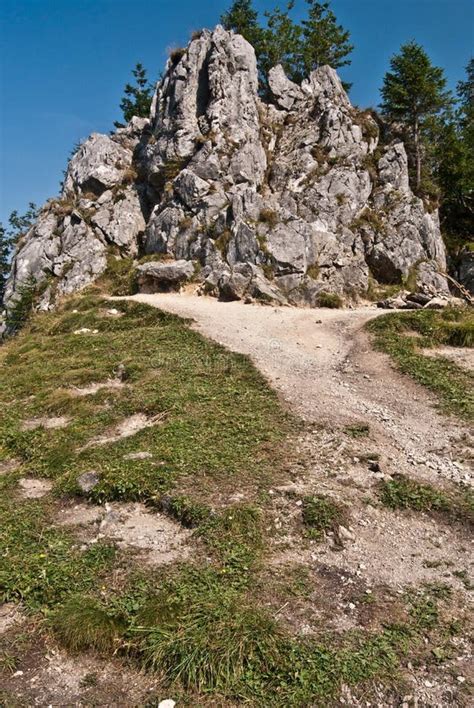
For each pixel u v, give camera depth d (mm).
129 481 8375
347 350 16125
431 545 7152
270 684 4820
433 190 37062
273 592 6047
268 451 9586
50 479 9227
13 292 32688
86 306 22984
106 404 12445
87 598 5918
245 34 48125
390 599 6031
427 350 15578
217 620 5434
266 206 27844
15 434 11102
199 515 7445
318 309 23797
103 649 5309
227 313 21156
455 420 11172
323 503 7688
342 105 37812
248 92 34312
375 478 8672
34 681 4996
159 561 6672
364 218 30766
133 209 33938
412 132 39969
